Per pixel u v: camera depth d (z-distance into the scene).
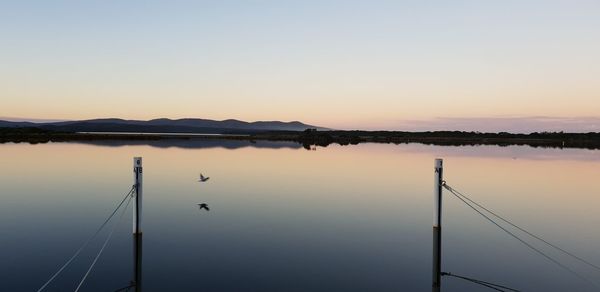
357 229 21.92
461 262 17.33
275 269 15.96
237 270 15.77
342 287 14.46
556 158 69.19
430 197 31.58
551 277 15.88
